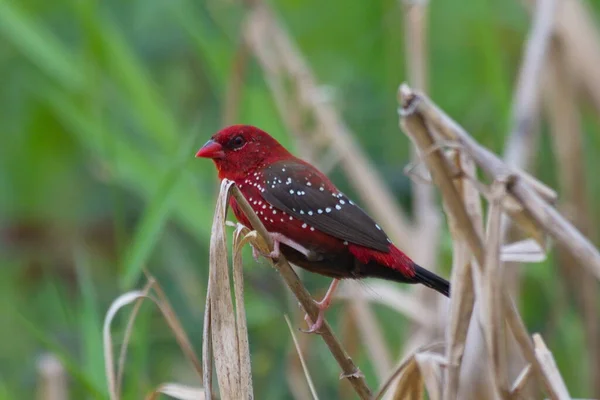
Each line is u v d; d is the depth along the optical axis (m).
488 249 6.82
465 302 7.10
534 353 6.86
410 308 9.90
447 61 13.62
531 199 7.12
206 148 8.56
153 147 12.48
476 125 12.75
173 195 9.30
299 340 10.41
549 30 9.69
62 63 11.73
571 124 10.98
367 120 13.48
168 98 13.93
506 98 11.03
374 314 11.12
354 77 13.72
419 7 10.56
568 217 10.98
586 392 10.55
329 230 7.89
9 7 11.59
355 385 7.13
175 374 11.43
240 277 6.63
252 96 11.45
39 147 14.71
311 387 6.96
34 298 13.50
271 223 8.13
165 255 12.70
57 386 9.25
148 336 9.97
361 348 11.13
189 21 12.20
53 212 14.69
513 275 9.87
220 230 6.59
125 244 11.77
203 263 12.92
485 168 7.18
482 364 7.70
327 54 13.95
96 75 11.52
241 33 11.43
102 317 12.08
